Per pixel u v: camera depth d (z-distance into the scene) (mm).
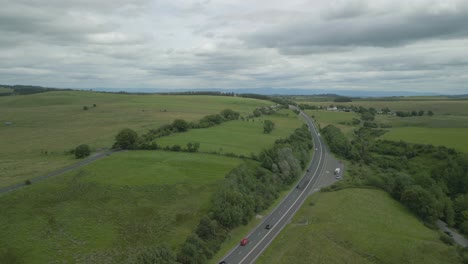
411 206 115062
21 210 90250
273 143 173000
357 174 151500
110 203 96500
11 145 164125
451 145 168625
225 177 116375
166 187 107500
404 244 87500
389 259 81875
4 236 78500
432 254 83938
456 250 86500
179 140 164500
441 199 117625
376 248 85938
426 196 113688
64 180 109750
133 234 83625
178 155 139750
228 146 158625
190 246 77750
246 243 89188
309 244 87125
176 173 118625
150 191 104375
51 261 71625
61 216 88500
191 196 103812
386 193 128375
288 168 140500
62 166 126062
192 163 129750
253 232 96312
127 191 103312
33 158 139875
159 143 157125
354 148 187875
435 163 155500
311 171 157500
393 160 167125
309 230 94875
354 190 128125
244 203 101500
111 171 118875
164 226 88000
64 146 160125
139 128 195375
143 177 113562
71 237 80312
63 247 76500
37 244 76688
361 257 82562
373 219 103938
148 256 70000
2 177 114062
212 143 162625
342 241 89062
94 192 101875
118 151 147750
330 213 106688
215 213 94438
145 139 160500
